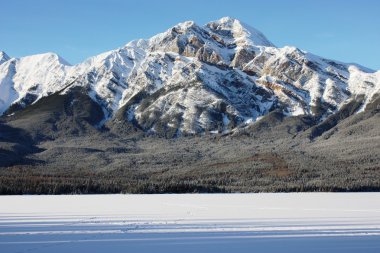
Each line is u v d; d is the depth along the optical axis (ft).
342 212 201.67
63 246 111.86
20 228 146.10
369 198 301.63
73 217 181.16
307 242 116.47
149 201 277.64
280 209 217.77
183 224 155.02
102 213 198.18
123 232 134.72
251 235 128.26
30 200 286.87
